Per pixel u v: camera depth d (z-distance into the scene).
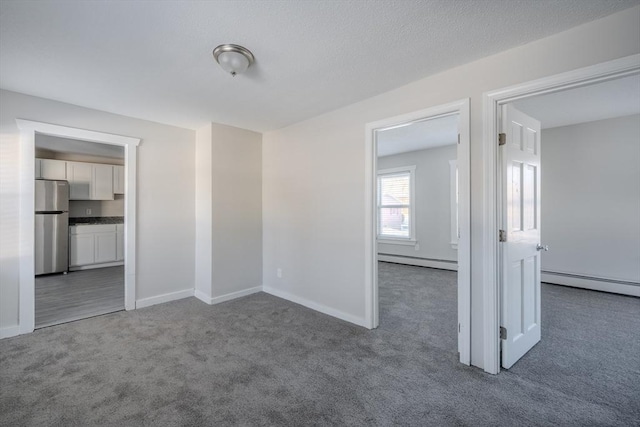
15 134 2.62
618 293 3.78
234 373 2.02
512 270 2.10
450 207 5.44
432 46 1.88
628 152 3.78
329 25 1.67
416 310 3.27
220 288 3.58
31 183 2.69
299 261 3.50
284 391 1.83
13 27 1.66
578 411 1.64
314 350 2.35
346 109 2.95
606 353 2.27
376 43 1.85
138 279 3.37
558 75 1.72
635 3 1.48
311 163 3.35
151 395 1.78
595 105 3.38
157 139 3.52
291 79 2.35
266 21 1.63
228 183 3.67
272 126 3.67
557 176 4.30
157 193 3.52
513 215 2.12
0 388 1.85
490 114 1.99
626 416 1.60
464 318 2.12
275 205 3.83
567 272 4.21
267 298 3.71
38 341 2.51
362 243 2.84
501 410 1.65
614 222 3.88
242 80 2.37
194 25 1.66
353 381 1.93
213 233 3.53
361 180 2.84
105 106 2.96
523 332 2.25
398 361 2.18
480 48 1.90
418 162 5.84
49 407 1.67
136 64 2.11
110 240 5.80
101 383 1.90
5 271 2.59
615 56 1.55
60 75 2.28
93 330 2.74
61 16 1.57
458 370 2.06
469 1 1.47
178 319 3.01
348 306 2.96
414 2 1.47
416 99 2.39
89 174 5.66
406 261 5.97
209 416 1.61
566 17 1.59
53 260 5.05
